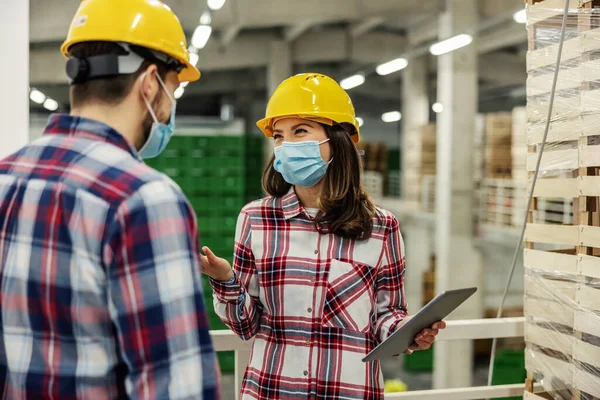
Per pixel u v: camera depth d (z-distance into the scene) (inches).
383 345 48.3
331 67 547.2
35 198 32.0
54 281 30.9
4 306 32.0
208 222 312.8
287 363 54.9
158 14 36.0
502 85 508.1
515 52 469.4
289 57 453.7
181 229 32.0
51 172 32.5
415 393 76.5
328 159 56.8
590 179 64.9
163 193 32.0
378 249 57.3
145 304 30.5
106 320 31.2
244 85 515.8
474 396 78.4
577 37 66.6
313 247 56.4
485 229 318.3
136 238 30.6
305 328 54.9
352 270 55.7
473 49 347.3
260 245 56.7
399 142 609.6
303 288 55.1
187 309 31.3
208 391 31.4
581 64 65.6
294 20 343.3
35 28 296.7
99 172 31.9
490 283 334.0
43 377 31.2
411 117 458.9
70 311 30.8
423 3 346.6
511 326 79.9
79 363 31.1
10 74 78.5
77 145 33.2
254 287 57.6
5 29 77.9
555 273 70.6
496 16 348.8
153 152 38.7
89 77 34.1
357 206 56.8
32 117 354.9
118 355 31.8
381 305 58.4
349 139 57.5
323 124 56.9
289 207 57.5
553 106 70.0
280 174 60.4
